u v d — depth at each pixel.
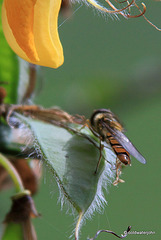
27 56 0.22
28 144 0.23
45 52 0.23
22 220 0.23
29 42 0.22
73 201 0.23
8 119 0.24
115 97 0.27
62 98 0.27
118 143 0.24
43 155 0.23
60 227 0.27
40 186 0.24
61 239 0.27
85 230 0.27
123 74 0.27
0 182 0.24
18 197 0.23
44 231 0.27
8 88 0.24
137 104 0.27
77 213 0.23
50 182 0.23
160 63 0.27
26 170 0.24
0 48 0.24
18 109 0.24
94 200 0.23
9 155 0.23
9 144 0.23
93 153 0.23
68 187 0.23
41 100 0.27
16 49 0.23
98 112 0.24
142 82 0.27
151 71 0.27
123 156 0.24
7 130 0.24
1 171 0.24
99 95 0.27
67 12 0.23
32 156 0.23
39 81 0.24
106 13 0.23
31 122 0.24
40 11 0.22
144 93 0.27
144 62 0.27
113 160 0.24
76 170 0.23
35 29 0.22
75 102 0.27
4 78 0.24
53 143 0.23
